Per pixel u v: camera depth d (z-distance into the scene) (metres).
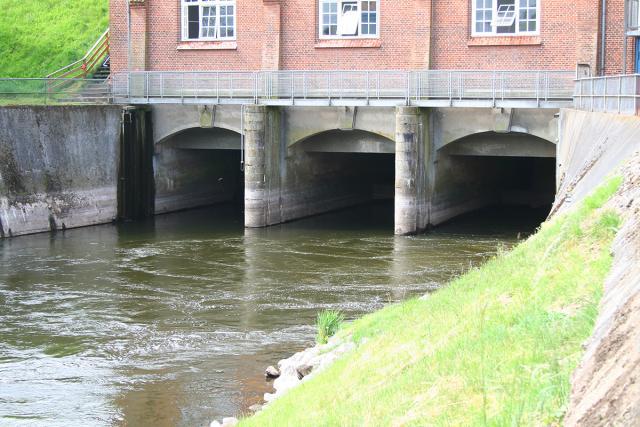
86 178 39.03
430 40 38.38
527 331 10.40
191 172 44.41
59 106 37.69
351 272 29.22
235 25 41.72
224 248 33.81
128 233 37.34
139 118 41.41
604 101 24.97
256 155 38.28
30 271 29.69
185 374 18.91
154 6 42.97
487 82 37.34
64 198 38.00
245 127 38.38
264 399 16.80
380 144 39.31
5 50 52.38
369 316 18.62
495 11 37.56
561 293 11.22
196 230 38.12
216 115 40.72
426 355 11.84
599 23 35.84
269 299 25.72
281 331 22.25
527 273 13.17
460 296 14.80
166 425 15.96
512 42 37.16
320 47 40.19
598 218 13.09
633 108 20.91
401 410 10.05
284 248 33.69
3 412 16.81
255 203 38.31
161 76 41.50
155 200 42.28
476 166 41.66
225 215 42.72
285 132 39.56
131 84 41.62
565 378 8.39
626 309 8.08
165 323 23.25
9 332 22.50
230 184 47.31
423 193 36.75
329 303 25.08
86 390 18.06
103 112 39.69
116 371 19.27
